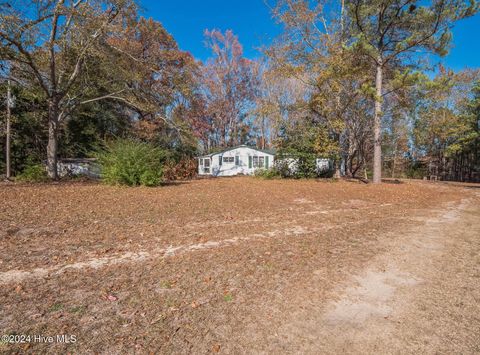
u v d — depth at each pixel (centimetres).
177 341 205
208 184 1450
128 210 677
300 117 1892
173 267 344
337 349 199
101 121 2273
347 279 319
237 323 229
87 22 1212
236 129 3462
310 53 1549
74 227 514
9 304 250
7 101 1487
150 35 2223
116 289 284
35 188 1030
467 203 951
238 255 389
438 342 207
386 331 221
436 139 2781
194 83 2119
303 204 840
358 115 1775
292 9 1491
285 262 367
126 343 202
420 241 475
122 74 1535
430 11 1244
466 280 318
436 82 1245
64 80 1513
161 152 1345
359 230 543
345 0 1494
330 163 2077
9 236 447
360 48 1307
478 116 2342
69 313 239
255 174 2114
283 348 199
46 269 330
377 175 1548
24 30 1097
